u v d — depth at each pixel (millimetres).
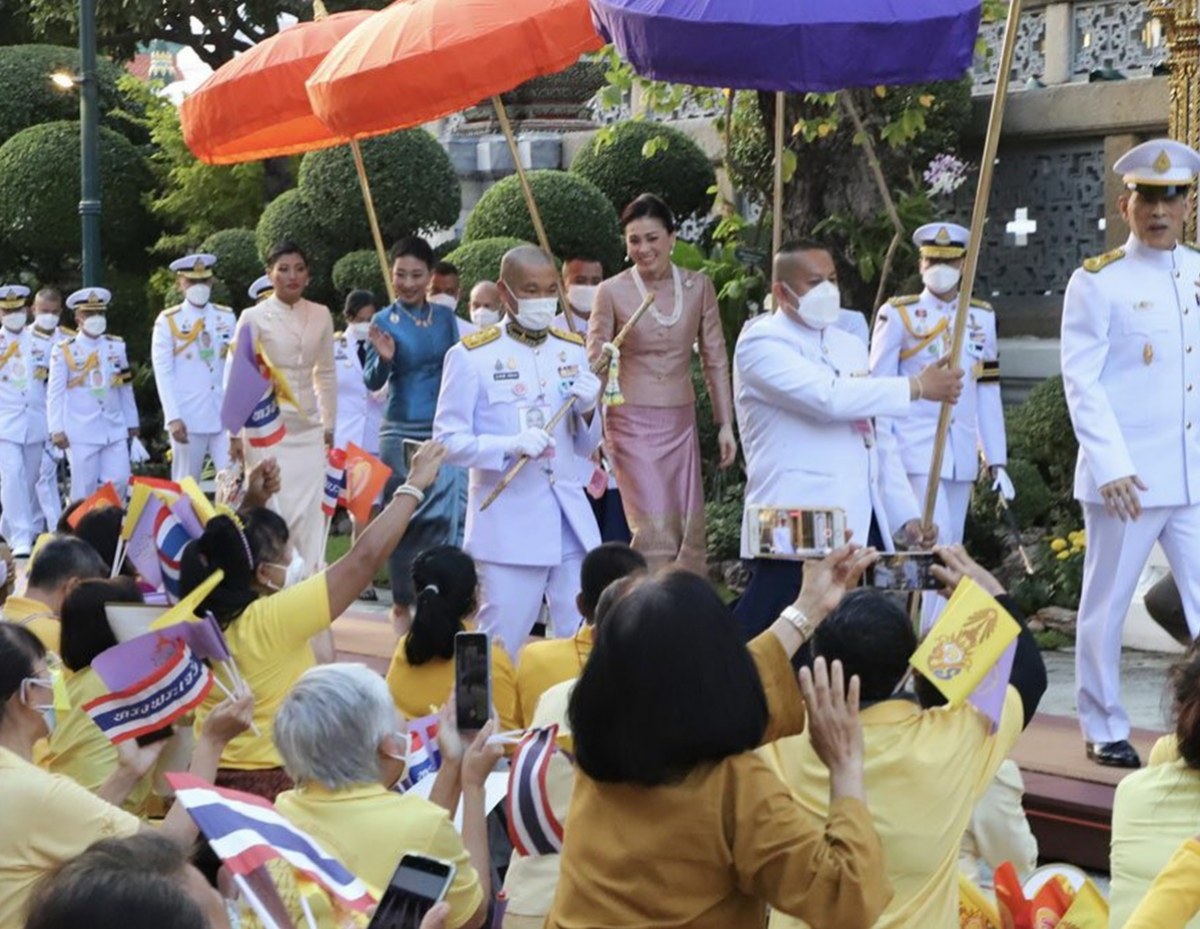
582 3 9258
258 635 5871
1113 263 7770
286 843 3832
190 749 5863
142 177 21562
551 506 8414
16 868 4207
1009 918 4746
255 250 19391
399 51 9242
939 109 13297
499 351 8422
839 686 3977
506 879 5227
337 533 16281
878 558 4938
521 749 4992
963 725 4527
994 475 9961
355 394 14039
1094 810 7219
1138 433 7711
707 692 3680
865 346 7816
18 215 21000
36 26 23219
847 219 12773
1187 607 7754
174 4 22391
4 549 7941
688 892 3734
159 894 2857
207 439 15977
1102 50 13820
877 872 3734
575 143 17922
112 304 21078
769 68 7340
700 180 16234
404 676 6523
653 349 9289
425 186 17734
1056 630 10812
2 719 4582
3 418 17547
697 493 9406
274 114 11281
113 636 5875
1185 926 4109
